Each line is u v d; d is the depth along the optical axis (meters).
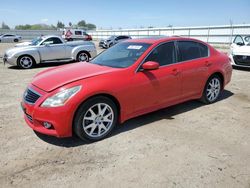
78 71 3.99
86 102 3.51
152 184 2.79
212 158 3.31
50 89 3.45
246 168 3.10
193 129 4.21
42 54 11.50
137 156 3.35
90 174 2.96
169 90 4.50
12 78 8.71
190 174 2.97
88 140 3.70
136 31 47.28
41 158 3.30
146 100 4.18
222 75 5.57
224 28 32.12
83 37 32.28
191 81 4.87
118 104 3.88
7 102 5.67
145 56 4.20
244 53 10.08
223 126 4.36
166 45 4.57
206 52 5.28
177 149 3.53
